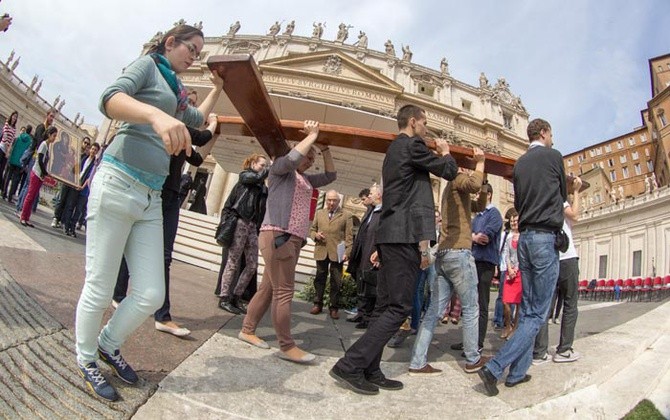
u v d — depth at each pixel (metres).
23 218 6.41
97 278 1.96
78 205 7.72
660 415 2.62
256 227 4.85
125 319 2.08
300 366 3.04
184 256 9.24
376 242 2.90
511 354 2.78
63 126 7.16
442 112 34.31
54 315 2.82
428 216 2.80
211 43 37.69
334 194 5.91
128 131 2.03
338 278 5.79
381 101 31.92
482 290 4.14
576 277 3.41
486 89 38.41
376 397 2.64
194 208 13.13
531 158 3.21
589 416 2.54
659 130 39.22
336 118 12.47
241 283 4.68
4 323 2.44
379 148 3.51
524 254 3.08
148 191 2.09
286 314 3.11
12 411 1.77
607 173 59.09
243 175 4.76
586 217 32.78
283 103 12.07
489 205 4.51
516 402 2.62
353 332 4.72
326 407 2.41
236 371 2.70
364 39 36.50
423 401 2.62
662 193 25.59
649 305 9.52
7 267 3.61
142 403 2.07
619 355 3.28
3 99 35.97
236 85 2.44
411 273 2.79
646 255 26.06
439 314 3.36
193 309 4.30
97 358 2.12
